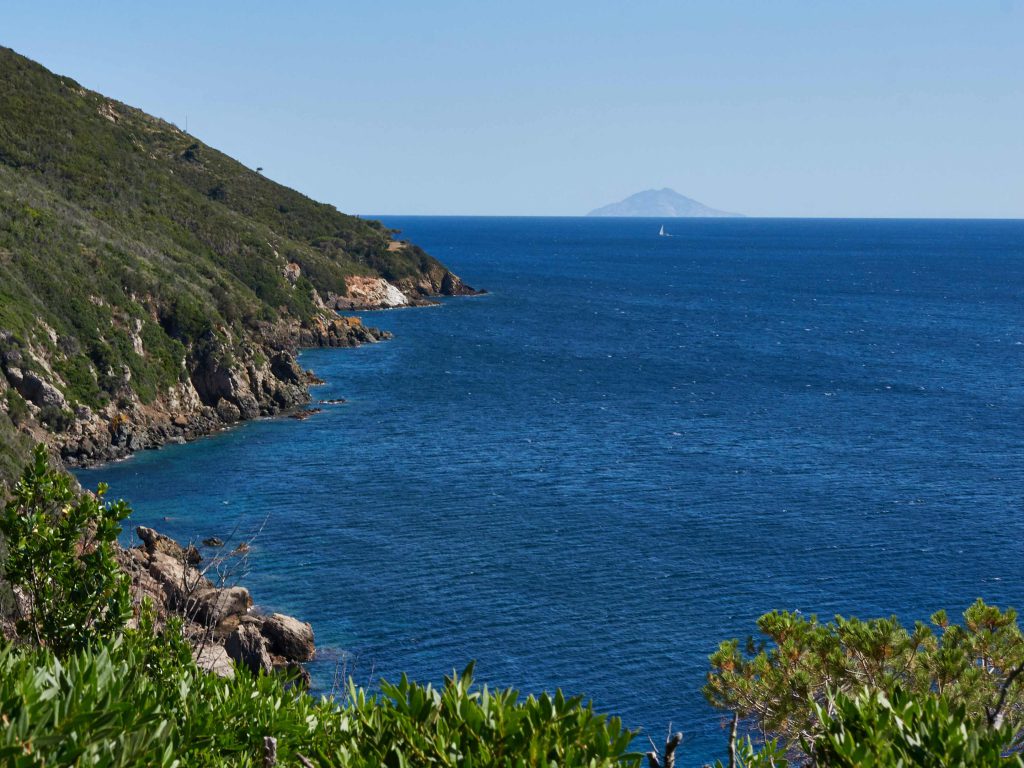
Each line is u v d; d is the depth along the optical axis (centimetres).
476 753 748
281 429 8356
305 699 1025
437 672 4066
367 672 4053
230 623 4238
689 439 8225
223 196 16438
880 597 4828
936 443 8188
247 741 942
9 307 7400
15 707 698
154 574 4581
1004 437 8450
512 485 6731
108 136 13812
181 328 8862
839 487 6794
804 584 4988
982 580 5053
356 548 5441
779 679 1560
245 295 11694
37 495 1483
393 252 17988
